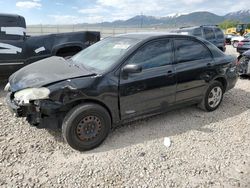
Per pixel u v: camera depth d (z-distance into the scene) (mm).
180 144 3818
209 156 3516
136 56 3908
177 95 4414
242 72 7723
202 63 4660
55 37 6625
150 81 3979
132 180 3010
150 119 4664
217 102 5109
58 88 3314
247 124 4559
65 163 3311
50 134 4004
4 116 4609
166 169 3219
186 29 12805
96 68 3844
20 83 3619
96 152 3580
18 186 2883
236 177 3088
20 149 3588
